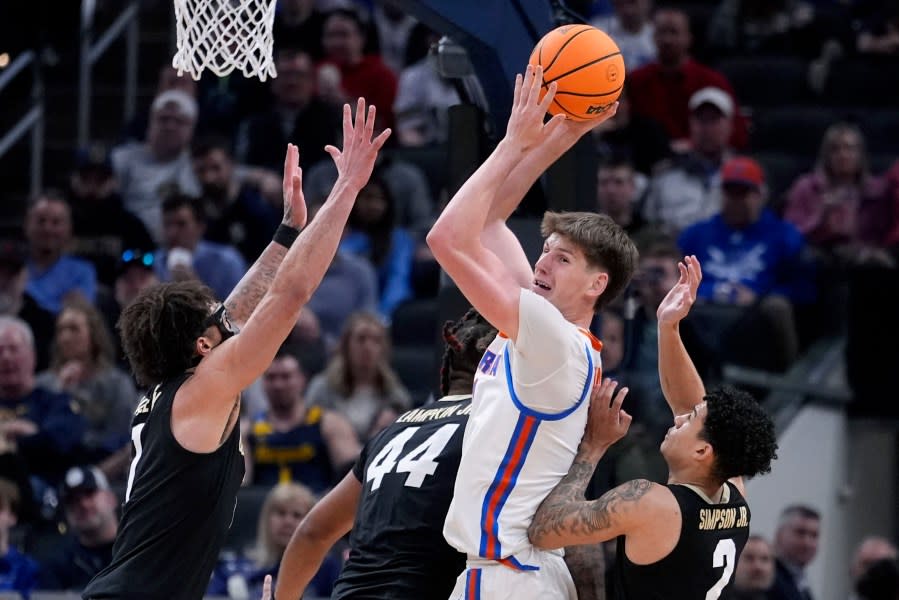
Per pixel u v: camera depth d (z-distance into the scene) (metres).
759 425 7.11
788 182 19.30
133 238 17.61
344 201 7.09
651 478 11.72
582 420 7.01
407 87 20.44
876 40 21.53
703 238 16.67
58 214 16.98
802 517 14.53
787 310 15.34
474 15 8.25
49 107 21.81
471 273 6.76
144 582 7.00
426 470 7.35
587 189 8.88
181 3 7.96
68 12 20.36
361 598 7.29
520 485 6.90
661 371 7.75
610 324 12.46
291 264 7.00
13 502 12.78
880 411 17.02
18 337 14.48
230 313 7.79
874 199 18.02
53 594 11.34
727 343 14.82
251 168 18.53
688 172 17.75
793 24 21.69
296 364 13.98
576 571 7.27
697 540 7.00
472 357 7.82
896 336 16.78
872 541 15.42
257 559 12.56
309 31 20.41
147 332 7.18
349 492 8.03
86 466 14.16
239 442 7.29
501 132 8.81
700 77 19.48
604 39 7.41
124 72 22.31
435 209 18.77
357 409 14.71
